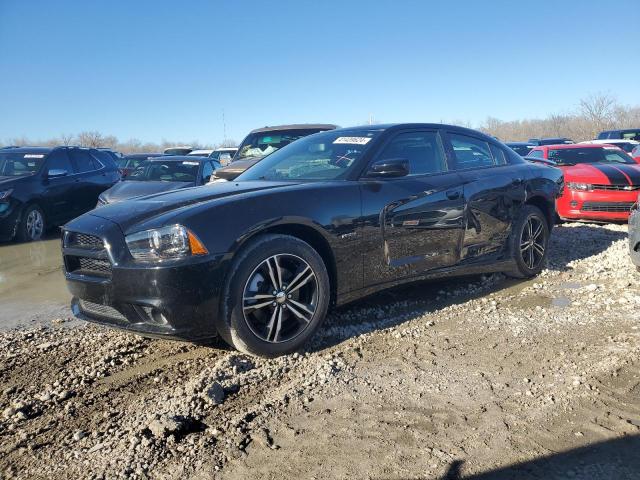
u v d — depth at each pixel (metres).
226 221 3.33
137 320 3.34
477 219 4.75
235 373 3.25
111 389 3.22
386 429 2.63
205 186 4.21
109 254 3.29
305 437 2.58
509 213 5.07
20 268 6.93
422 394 2.98
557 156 10.45
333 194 3.82
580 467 2.33
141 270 3.17
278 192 3.66
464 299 4.81
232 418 2.76
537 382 3.09
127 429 2.71
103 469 2.39
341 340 3.84
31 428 2.80
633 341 3.63
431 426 2.65
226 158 10.81
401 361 3.43
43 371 3.53
